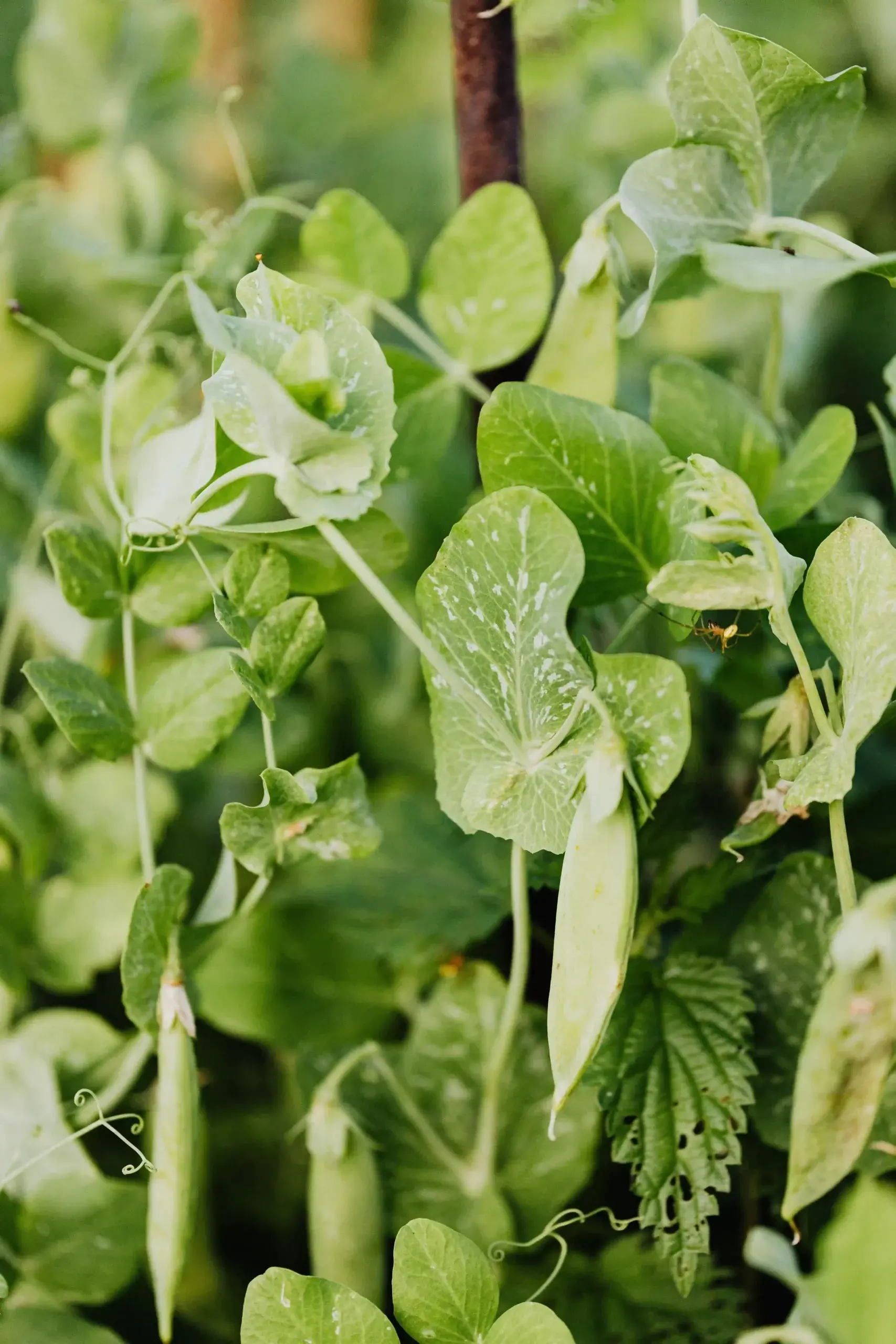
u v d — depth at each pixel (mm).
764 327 907
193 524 703
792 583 665
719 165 709
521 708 679
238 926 790
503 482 694
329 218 768
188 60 921
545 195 1034
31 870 819
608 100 963
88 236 874
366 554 716
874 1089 632
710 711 829
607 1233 763
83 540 732
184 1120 691
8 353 870
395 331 1008
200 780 871
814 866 716
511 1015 723
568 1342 666
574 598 710
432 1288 674
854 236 1070
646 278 958
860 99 708
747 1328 731
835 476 729
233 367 676
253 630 722
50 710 713
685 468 691
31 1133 760
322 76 1179
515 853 702
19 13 969
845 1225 665
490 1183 745
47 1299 753
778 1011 718
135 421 796
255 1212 821
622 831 652
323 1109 717
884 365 936
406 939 782
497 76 755
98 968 815
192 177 1101
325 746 894
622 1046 707
